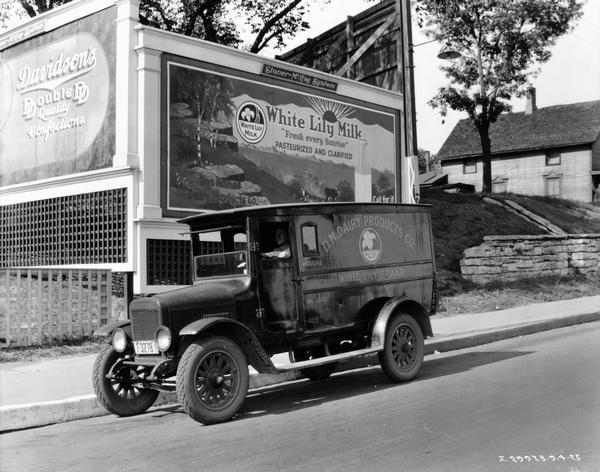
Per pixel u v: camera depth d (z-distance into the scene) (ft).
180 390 20.33
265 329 23.34
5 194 49.42
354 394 24.98
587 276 68.08
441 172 175.01
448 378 27.14
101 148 42.01
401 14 42.70
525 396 22.40
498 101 95.30
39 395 23.59
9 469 16.83
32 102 48.24
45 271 33.30
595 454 15.69
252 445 17.99
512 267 61.41
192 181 42.16
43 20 47.09
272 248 24.26
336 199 52.11
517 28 88.79
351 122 53.83
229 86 44.70
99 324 35.24
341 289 25.62
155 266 40.14
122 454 17.79
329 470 15.30
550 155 157.28
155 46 40.52
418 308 27.84
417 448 16.79
